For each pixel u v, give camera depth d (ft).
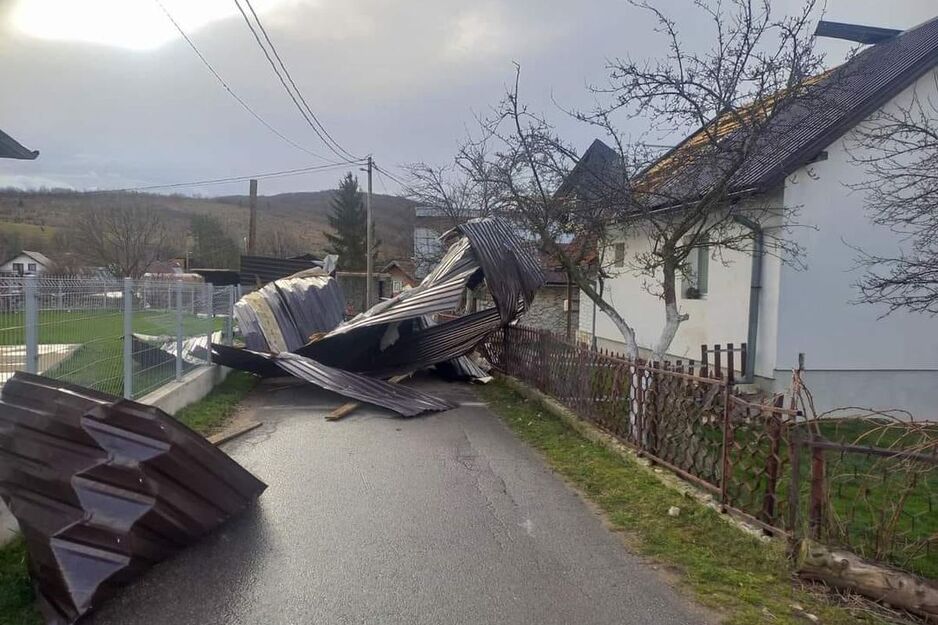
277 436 27.40
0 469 12.21
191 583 13.42
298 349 40.81
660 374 21.84
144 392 25.80
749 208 30.91
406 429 29.09
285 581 13.66
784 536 14.99
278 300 50.06
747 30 22.85
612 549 15.62
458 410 33.81
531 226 34.58
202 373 34.35
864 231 33.78
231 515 16.84
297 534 16.24
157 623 11.86
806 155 31.24
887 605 12.57
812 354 33.96
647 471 21.36
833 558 13.21
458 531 16.69
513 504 18.88
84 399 13.19
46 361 17.38
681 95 23.80
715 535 16.29
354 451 24.98
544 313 78.48
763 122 23.02
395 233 160.04
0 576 12.60
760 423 16.31
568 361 31.53
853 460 14.67
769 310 34.04
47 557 11.82
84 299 19.83
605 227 34.19
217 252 171.42
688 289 41.70
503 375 44.93
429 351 42.27
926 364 35.24
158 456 13.64
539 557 15.12
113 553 12.54
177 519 14.42
